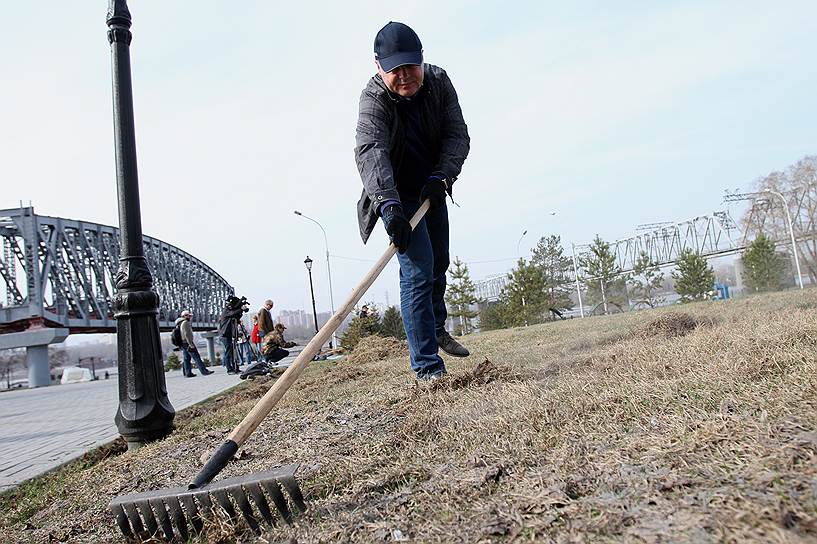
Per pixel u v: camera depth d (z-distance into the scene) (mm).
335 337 34594
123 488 3090
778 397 2018
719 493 1397
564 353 4922
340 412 3877
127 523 2197
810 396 1953
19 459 5191
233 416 5293
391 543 1665
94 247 49844
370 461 2508
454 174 4184
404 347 11883
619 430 2150
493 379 3744
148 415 5004
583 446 2045
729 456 1624
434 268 4668
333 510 2070
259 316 15586
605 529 1384
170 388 13375
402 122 4156
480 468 2092
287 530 1982
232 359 18734
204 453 3514
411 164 4328
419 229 4262
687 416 2070
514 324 35406
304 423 3734
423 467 2262
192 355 19875
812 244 64688
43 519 2936
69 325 42875
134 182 5410
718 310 6977
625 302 54375
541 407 2617
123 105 5504
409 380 4609
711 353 3166
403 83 3875
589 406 2504
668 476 1580
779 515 1219
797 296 7543
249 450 3301
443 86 4258
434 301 4770
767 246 42750
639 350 3707
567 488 1695
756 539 1162
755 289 43000
